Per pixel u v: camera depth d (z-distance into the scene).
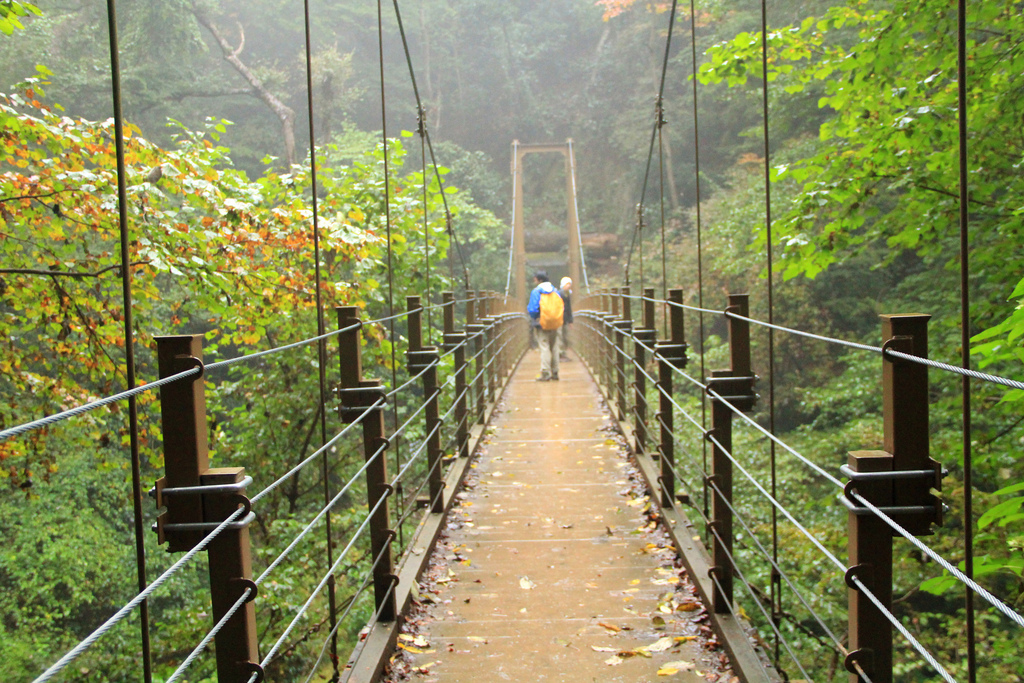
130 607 1.22
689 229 26.72
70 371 5.64
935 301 8.92
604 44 42.44
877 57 5.23
